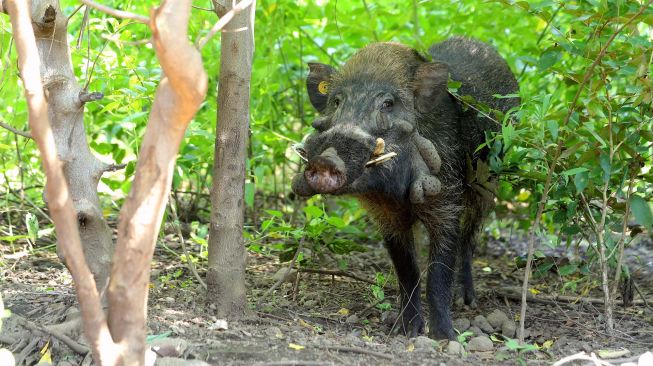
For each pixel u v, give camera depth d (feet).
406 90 30.66
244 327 27.81
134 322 18.79
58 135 24.22
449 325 31.30
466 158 34.12
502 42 49.32
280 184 54.60
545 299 36.29
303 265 37.99
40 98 16.76
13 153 42.65
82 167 24.53
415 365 24.93
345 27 44.27
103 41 40.40
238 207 28.94
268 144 45.88
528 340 30.99
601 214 32.86
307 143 27.66
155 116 17.54
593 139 29.84
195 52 16.69
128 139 46.03
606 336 30.83
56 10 23.77
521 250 48.21
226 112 28.43
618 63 28.71
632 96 29.89
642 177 31.04
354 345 26.94
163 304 29.96
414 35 41.68
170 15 16.40
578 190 29.04
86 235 24.58
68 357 23.41
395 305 34.81
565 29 46.75
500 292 37.60
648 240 50.16
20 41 16.61
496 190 37.58
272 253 42.09
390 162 29.04
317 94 33.42
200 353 24.02
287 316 30.99
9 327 24.47
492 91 37.14
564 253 46.96
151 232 18.30
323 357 24.76
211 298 29.19
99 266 24.70
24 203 41.88
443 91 31.42
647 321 33.04
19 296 29.30
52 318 26.43
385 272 40.14
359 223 46.98
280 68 50.26
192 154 38.40
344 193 27.99
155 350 23.07
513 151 32.71
